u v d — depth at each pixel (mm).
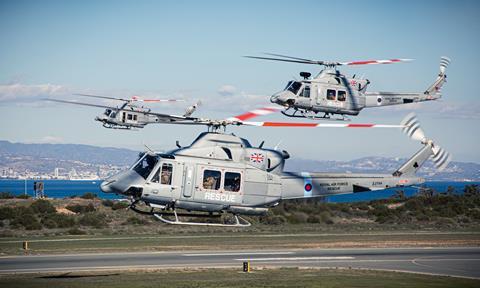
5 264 71500
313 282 59562
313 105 90188
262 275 64312
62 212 138750
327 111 91438
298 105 89812
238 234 114188
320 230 126000
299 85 90062
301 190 56969
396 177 63562
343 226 137500
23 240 99750
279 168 55625
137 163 53438
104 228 124312
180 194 52250
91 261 74875
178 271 67125
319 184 58250
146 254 82062
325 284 58406
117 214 138375
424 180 64562
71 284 57219
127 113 134500
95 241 98062
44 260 75125
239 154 53906
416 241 102562
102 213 136375
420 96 96250
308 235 113188
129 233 114875
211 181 52781
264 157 54719
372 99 93688
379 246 95000
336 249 90750
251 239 104125
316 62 90562
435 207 169625
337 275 65062
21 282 58531
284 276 63812
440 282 61844
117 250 85688
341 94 91312
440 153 65000
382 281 61344
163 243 95625
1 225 123250
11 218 130625
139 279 60844
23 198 165500
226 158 53500
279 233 117438
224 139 54094
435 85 96688
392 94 94812
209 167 52781
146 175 52438
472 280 63812
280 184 55500
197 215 54250
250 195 53812
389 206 174250
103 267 70062
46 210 137125
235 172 53344
